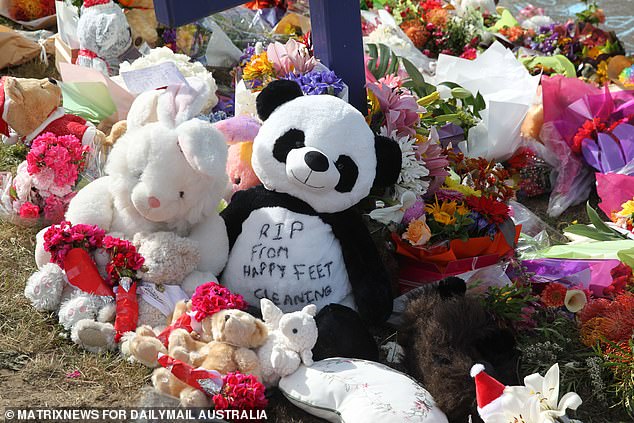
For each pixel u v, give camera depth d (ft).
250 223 10.44
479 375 8.64
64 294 10.30
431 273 11.48
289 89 10.59
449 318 9.64
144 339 9.21
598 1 26.50
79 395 9.16
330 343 9.66
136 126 11.12
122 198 10.27
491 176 12.71
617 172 14.76
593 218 12.91
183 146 9.51
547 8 25.68
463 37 19.13
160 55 14.02
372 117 12.01
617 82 17.11
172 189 9.83
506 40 19.52
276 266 10.14
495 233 11.53
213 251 10.30
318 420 9.18
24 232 12.05
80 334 9.70
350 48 12.21
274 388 9.54
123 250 9.84
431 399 8.95
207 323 9.39
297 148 10.17
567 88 15.58
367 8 20.18
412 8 19.71
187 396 8.77
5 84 12.36
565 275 11.78
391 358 10.41
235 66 17.19
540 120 15.62
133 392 9.30
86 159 12.19
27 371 9.47
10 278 11.11
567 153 15.39
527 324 10.95
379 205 11.39
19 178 11.85
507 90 15.74
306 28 18.16
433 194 11.92
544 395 8.64
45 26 18.76
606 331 10.48
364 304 10.30
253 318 9.28
